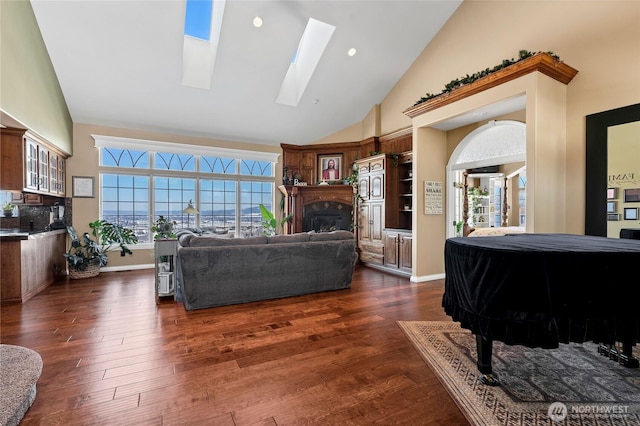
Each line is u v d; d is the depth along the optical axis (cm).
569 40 349
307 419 166
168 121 594
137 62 459
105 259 534
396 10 471
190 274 344
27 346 254
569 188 351
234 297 370
